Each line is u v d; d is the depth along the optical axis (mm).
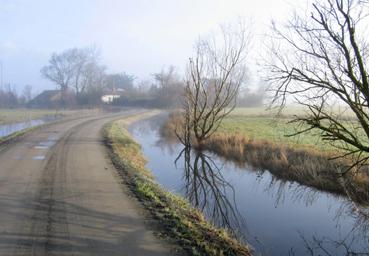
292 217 10789
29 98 95375
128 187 10273
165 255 5906
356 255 8188
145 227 7133
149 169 17047
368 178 12289
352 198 11883
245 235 9156
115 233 6766
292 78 8188
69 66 88125
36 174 11594
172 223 7414
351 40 7543
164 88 83000
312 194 13297
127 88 115688
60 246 6117
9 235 6547
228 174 16859
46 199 8828
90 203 8594
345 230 9742
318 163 14938
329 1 7602
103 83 92812
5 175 11367
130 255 5848
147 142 27891
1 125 35250
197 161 19922
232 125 35656
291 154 17641
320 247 8570
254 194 13461
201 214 9219
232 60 24500
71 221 7336
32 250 5945
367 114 7785
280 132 27719
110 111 68062
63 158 14750
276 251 8250
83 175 11633
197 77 24500
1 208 8047
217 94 24266
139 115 55750
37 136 22828
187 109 24609
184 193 13109
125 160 15117
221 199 12602
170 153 22625
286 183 15078
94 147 18281
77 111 64375
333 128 8273
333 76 7746
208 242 6711
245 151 20625
